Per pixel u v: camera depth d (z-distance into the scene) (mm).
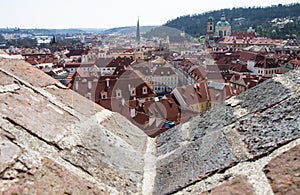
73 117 3299
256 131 2848
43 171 2174
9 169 2041
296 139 2414
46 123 2801
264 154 2412
